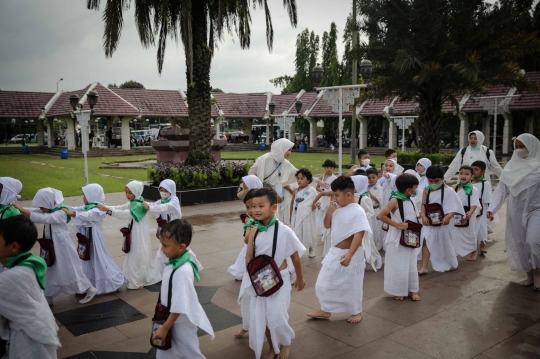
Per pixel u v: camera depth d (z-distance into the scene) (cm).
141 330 406
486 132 2827
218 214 1007
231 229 845
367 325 405
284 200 652
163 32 1430
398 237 461
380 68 1612
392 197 464
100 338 389
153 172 1208
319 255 660
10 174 1830
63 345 376
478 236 639
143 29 1271
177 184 1169
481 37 1445
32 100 3519
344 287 402
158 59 1462
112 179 1683
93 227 490
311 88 3966
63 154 2828
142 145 3759
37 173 1891
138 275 514
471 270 573
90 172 1944
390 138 2989
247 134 3981
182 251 295
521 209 506
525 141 506
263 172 644
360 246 405
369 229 388
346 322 413
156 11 1274
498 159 2316
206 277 555
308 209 627
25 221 279
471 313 429
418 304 455
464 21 1436
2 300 257
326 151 3341
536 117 2773
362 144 3225
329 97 1000
